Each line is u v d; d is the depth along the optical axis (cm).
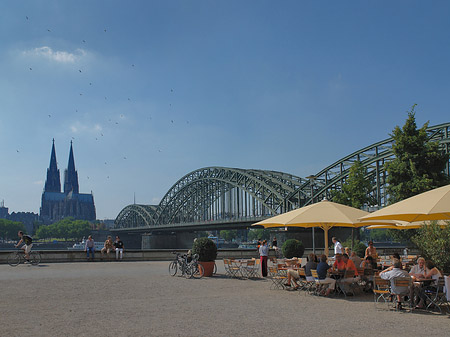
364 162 8119
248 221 11806
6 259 3409
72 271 2850
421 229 2284
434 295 1518
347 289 1872
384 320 1324
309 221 2098
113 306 1530
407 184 4034
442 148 6341
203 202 15775
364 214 2227
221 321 1280
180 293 1892
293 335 1112
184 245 18450
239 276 2645
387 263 3002
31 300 1647
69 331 1133
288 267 2439
